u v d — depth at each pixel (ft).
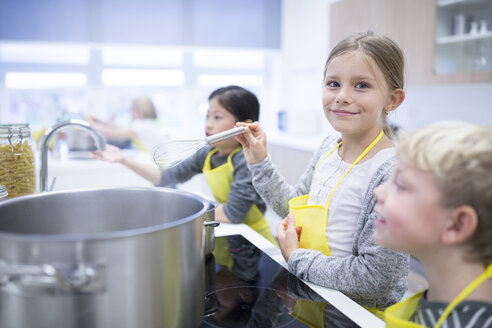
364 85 2.46
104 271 1.31
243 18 12.18
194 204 1.96
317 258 2.31
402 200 1.50
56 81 11.03
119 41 11.04
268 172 3.05
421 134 1.48
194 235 1.60
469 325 1.39
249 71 13.04
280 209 3.13
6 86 10.64
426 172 1.43
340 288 2.19
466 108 8.25
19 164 2.97
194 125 12.53
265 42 12.59
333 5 9.96
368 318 1.88
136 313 1.39
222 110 4.24
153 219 2.17
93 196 2.14
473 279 1.47
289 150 10.21
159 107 12.14
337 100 2.49
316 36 11.69
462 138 1.37
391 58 2.50
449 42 7.19
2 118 10.70
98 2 10.73
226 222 3.88
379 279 2.18
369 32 2.68
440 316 1.49
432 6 7.39
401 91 2.60
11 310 1.34
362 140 2.61
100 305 1.33
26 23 10.19
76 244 1.27
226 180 4.25
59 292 1.30
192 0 11.55
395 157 2.36
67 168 6.21
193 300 1.62
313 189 2.83
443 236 1.43
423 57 7.68
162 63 11.94
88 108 11.39
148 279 1.41
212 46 11.94
